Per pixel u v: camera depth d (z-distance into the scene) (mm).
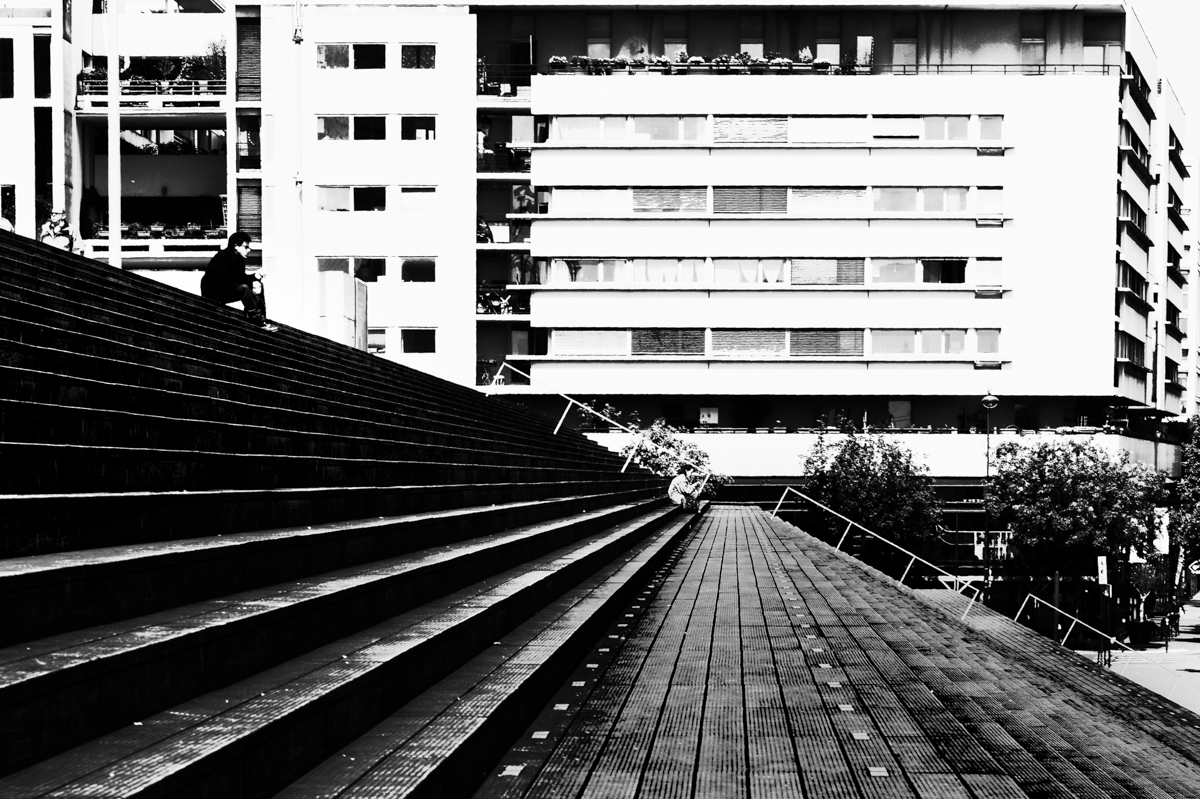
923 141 53688
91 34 52438
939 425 54750
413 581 7078
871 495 46188
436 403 19219
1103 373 53375
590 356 54062
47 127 50469
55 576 3967
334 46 53031
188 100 51656
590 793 5324
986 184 53625
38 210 49344
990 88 53594
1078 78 53500
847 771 5820
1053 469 45875
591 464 29094
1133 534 45125
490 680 6223
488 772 5367
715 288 53812
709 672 8664
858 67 55531
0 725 3062
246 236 16062
